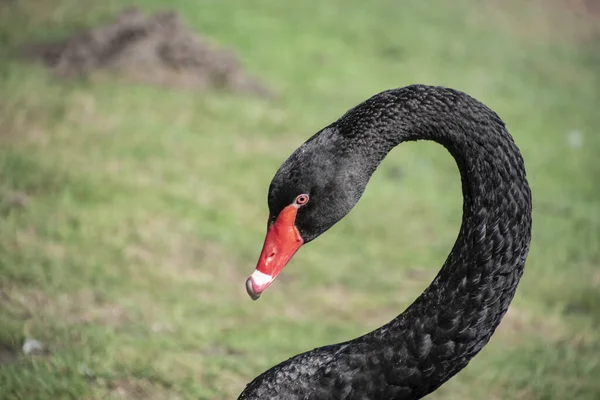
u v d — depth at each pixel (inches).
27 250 399.9
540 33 1230.9
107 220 452.8
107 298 373.4
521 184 177.5
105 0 971.9
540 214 579.5
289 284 441.4
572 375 350.3
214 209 501.0
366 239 515.5
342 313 412.5
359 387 185.6
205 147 605.0
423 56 989.8
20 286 365.4
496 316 180.5
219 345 354.6
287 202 198.4
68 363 302.8
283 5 1067.9
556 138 785.6
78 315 352.5
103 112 631.8
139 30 757.9
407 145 725.3
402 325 184.4
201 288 410.3
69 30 852.0
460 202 601.0
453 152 184.7
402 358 182.7
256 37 913.5
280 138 663.8
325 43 952.9
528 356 363.3
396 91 192.2
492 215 176.9
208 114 675.4
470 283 178.4
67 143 560.4
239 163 588.1
